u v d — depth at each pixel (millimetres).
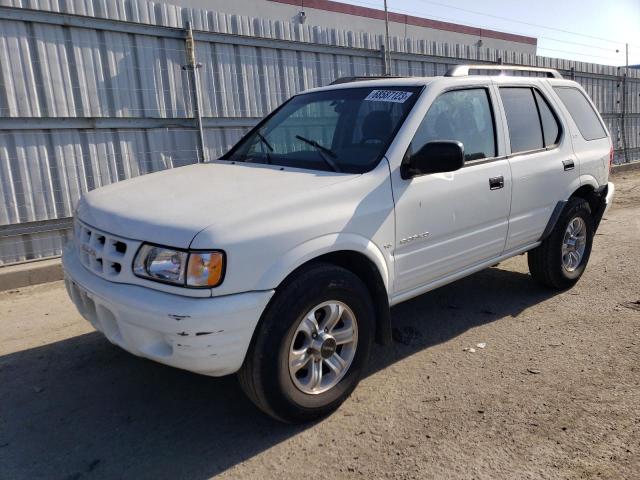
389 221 3439
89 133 6895
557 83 5312
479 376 3727
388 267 3500
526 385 3582
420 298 5316
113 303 2857
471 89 4262
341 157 3703
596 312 4816
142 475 2809
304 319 3047
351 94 4223
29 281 6113
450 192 3838
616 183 13578
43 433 3191
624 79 16422
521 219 4559
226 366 2775
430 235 3748
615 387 3512
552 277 5180
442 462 2828
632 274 5871
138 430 3207
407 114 3719
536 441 2977
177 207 3008
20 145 6406
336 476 2758
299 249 2957
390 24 21484
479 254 4258
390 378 3732
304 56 9000
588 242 5484
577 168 5117
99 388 3703
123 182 3855
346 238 3182
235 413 3369
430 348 4191
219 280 2688
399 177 3531
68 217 6832
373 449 2963
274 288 2861
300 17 17938
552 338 4309
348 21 19922
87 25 6680
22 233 6516
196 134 7875
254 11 16797
